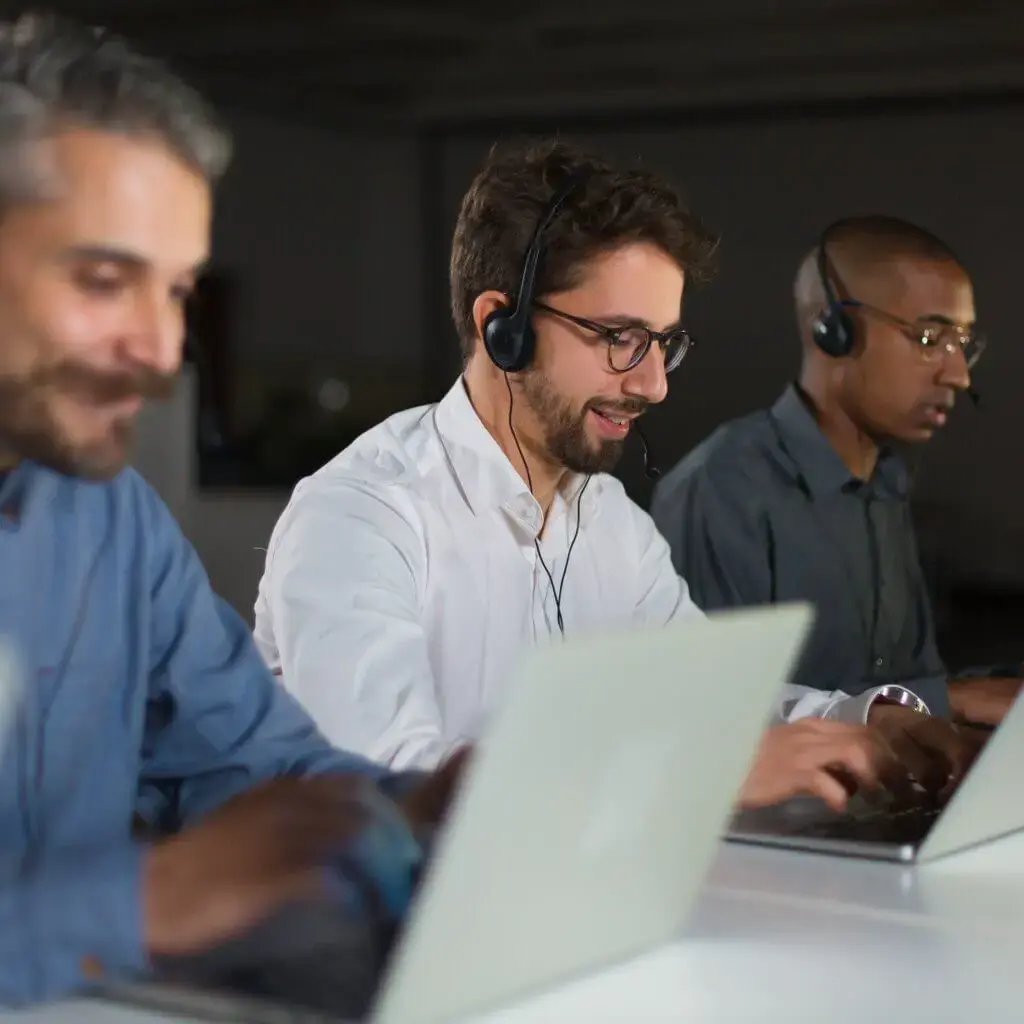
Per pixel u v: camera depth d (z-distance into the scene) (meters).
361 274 3.65
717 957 1.04
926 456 3.36
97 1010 0.93
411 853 1.02
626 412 1.93
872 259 2.88
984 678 1.85
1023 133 3.46
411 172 3.72
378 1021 0.85
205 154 1.15
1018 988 0.99
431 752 1.59
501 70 3.71
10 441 1.17
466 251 1.95
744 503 2.80
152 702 1.37
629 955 1.04
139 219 1.10
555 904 0.92
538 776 0.84
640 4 3.62
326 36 3.57
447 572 1.94
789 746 1.49
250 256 3.46
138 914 0.93
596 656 0.83
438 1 3.63
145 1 3.26
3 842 1.24
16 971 0.92
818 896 1.21
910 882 1.26
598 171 1.88
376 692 1.67
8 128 1.07
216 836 0.98
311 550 1.79
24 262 1.09
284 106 3.50
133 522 1.35
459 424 1.97
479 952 0.88
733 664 0.96
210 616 1.40
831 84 3.55
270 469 3.40
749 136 3.61
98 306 1.11
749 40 3.58
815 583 2.83
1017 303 3.43
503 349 1.90
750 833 1.38
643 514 2.21
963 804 1.32
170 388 1.17
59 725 1.28
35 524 1.26
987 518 3.36
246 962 0.95
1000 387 3.40
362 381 3.53
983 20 3.44
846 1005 0.95
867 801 1.49
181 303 1.17
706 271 1.96
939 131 3.51
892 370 2.87
